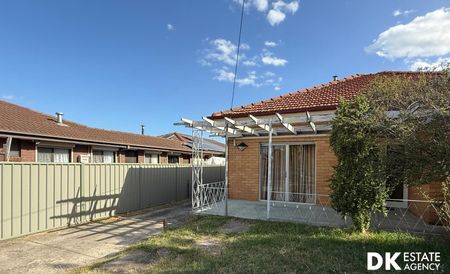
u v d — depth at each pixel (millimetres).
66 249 6961
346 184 6809
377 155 6402
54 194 8883
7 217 7664
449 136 5281
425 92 5645
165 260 5840
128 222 9844
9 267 5883
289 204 10758
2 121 12711
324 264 5285
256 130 10805
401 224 7578
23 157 12812
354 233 6840
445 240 6359
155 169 13234
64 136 14203
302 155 11031
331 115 7547
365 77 13258
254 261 5531
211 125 9367
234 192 12117
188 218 9641
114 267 5648
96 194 10273
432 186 7539
